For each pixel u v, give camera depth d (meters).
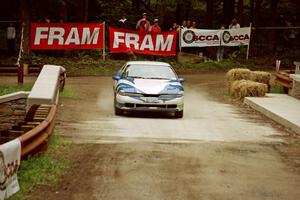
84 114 22.08
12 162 10.32
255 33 55.53
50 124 14.77
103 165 13.84
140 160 14.51
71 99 26.31
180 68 43.06
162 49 40.28
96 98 27.19
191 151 15.87
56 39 37.69
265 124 21.34
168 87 22.09
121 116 22.17
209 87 34.28
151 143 16.80
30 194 11.14
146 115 22.89
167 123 20.89
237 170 13.90
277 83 32.69
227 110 25.12
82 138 17.12
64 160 13.97
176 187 12.14
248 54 49.03
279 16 59.97
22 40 37.75
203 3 59.88
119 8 50.03
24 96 20.92
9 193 10.24
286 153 16.09
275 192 12.04
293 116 21.31
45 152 14.07
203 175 13.27
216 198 11.42
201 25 60.31
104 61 40.22
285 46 58.41
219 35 44.38
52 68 26.86
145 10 53.69
